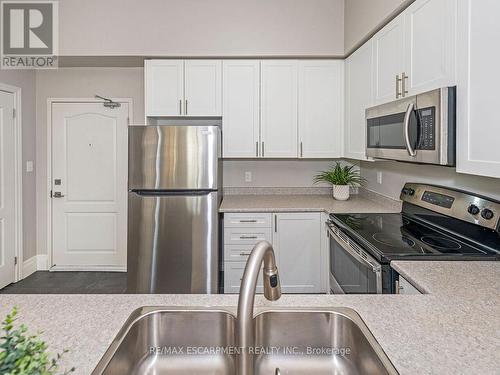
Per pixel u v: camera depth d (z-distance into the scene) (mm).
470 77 1464
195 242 2959
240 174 3979
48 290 3559
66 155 4078
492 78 1330
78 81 4027
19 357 547
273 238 3197
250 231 3193
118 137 4066
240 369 741
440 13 1709
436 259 1621
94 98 4035
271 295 1020
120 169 4086
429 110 1664
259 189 3988
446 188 2125
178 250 2965
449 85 1625
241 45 3398
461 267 1502
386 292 1620
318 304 1108
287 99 3510
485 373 756
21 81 3766
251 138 3512
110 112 4059
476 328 958
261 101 3502
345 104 3473
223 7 3391
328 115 3527
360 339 947
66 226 4105
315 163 3992
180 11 3381
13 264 3709
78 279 3871
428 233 2102
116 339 898
